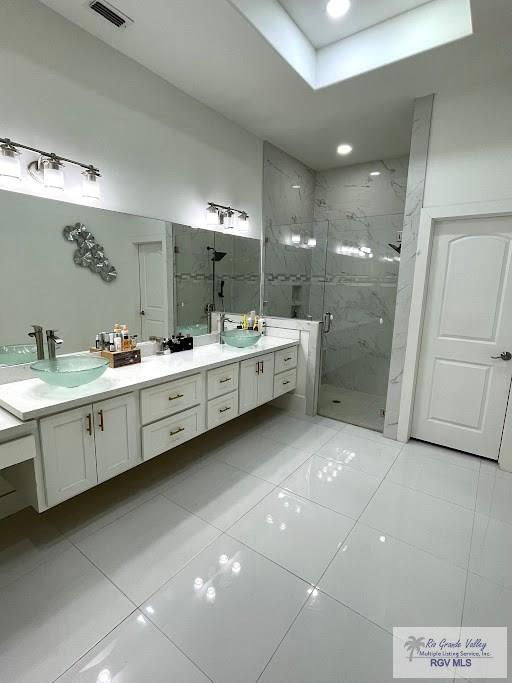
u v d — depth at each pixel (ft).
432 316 9.22
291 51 7.44
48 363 6.40
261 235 12.03
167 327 9.07
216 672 3.91
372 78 7.85
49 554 5.54
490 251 8.23
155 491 7.28
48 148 6.29
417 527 6.34
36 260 6.35
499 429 8.55
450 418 9.25
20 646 4.14
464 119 8.02
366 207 13.83
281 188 12.76
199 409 7.79
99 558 5.48
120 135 7.43
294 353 11.23
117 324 7.83
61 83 6.34
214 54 7.20
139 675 3.86
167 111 8.35
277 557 5.57
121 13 6.11
